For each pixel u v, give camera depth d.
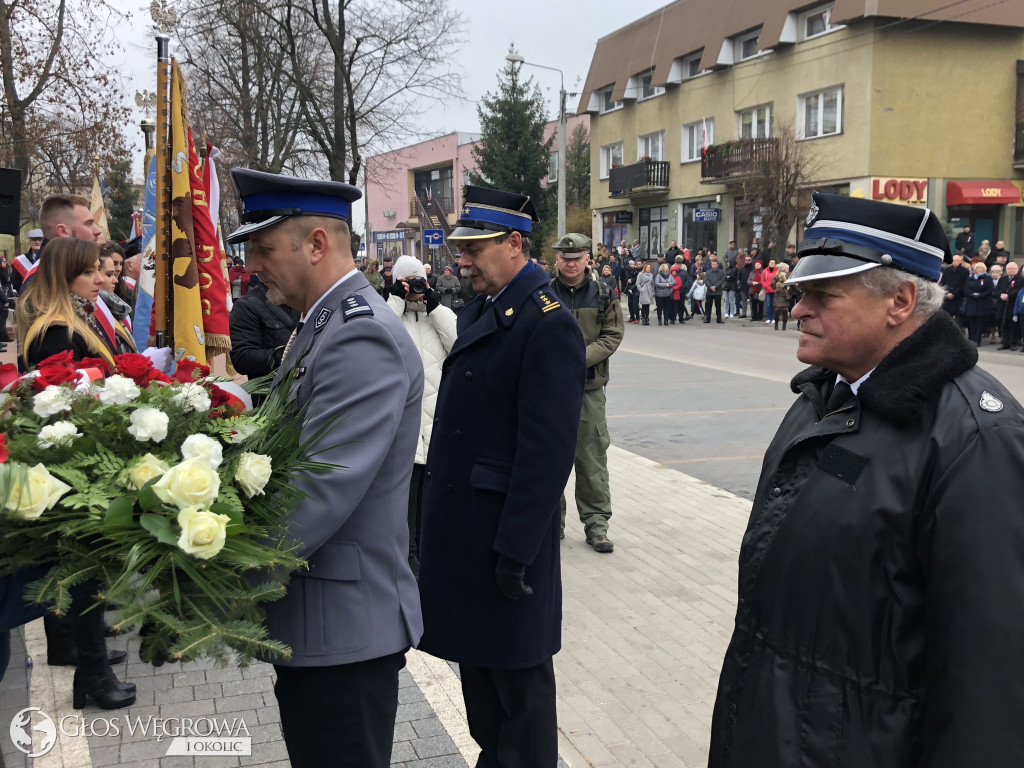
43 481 1.51
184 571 1.57
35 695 3.18
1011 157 22.08
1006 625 1.30
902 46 20.75
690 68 27.23
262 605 1.75
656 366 13.34
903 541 1.45
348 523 1.93
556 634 2.57
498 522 2.50
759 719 1.56
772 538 1.61
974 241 22.19
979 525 1.34
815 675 1.51
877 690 1.46
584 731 3.07
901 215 1.54
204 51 20.02
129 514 1.55
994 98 21.70
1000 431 1.39
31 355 3.03
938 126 21.36
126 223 21.31
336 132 17.62
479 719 2.60
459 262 2.74
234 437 1.77
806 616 1.53
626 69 29.89
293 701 1.95
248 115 20.08
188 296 3.27
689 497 6.18
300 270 2.00
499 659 2.46
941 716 1.34
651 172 28.50
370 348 1.88
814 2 22.00
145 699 3.18
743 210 23.23
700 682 3.45
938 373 1.47
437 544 2.61
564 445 2.43
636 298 22.45
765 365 13.32
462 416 2.61
